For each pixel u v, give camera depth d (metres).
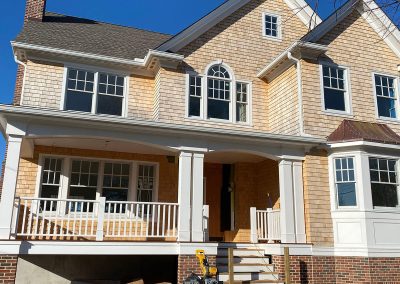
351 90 12.84
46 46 11.98
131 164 12.53
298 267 10.29
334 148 11.41
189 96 12.95
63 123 9.12
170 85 12.71
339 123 12.33
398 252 10.72
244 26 14.31
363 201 10.73
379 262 10.43
